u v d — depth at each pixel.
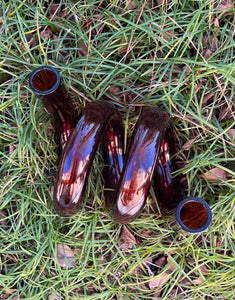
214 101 0.47
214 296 0.49
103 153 0.46
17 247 0.50
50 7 0.49
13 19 0.49
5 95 0.50
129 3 0.48
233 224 0.48
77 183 0.37
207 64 0.46
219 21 0.48
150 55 0.49
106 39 0.49
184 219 0.39
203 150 0.49
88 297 0.48
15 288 0.50
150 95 0.48
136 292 0.50
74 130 0.38
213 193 0.49
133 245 0.49
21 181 0.49
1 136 0.49
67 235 0.48
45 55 0.48
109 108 0.39
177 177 0.47
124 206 0.36
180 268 0.47
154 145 0.36
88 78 0.49
